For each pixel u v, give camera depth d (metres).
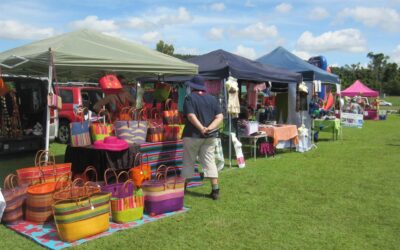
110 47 6.03
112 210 4.54
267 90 12.57
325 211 5.11
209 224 4.57
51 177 4.98
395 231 4.40
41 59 5.20
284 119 10.95
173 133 6.21
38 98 9.00
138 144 5.67
